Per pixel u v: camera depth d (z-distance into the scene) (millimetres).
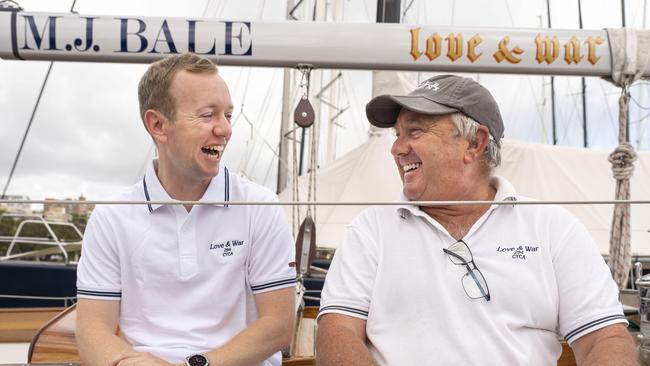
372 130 5543
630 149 2193
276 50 2182
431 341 1489
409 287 1535
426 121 1590
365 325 1574
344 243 1651
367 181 5188
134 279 1713
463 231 1602
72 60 2203
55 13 2143
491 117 1613
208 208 1726
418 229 1590
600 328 1465
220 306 1713
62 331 1994
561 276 1534
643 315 1671
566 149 5402
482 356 1461
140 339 1694
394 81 4668
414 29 2209
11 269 4738
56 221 5102
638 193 5414
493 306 1500
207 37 2154
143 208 1724
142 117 1715
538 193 5117
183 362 1610
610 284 1520
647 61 2254
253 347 1616
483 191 1646
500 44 2225
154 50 2152
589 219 5051
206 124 1638
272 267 1753
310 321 2727
